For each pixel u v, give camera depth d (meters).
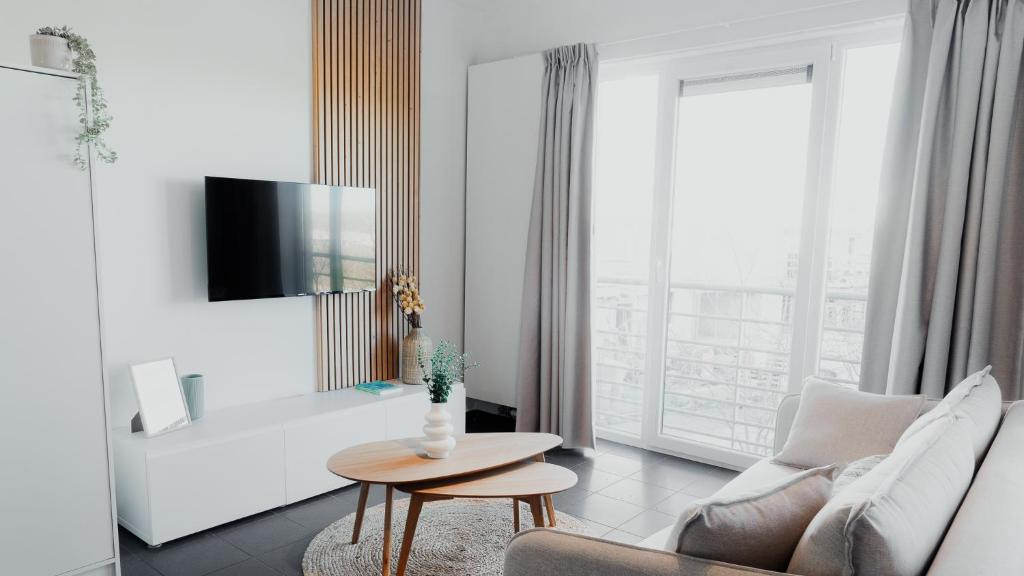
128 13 2.95
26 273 2.19
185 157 3.19
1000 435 1.87
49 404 2.27
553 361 4.22
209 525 2.91
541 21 4.41
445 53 4.55
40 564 2.29
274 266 3.44
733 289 3.84
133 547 2.79
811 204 3.52
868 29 3.30
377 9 4.02
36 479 2.26
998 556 1.08
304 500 3.32
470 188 4.73
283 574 2.60
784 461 2.63
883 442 2.43
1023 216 2.79
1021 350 2.82
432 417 2.68
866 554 1.10
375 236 4.07
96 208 2.32
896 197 3.06
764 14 3.48
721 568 1.23
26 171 2.17
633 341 4.34
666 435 4.14
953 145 2.86
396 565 2.65
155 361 3.02
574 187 4.05
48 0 2.71
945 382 2.96
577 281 4.12
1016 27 2.73
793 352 3.63
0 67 2.09
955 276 2.88
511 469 2.64
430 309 4.60
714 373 3.95
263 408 3.42
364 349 4.07
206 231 3.18
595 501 3.37
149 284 3.09
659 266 4.06
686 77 3.91
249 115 3.43
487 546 2.83
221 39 3.29
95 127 2.31
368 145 4.03
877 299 3.12
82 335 2.33
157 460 2.73
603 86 4.35
